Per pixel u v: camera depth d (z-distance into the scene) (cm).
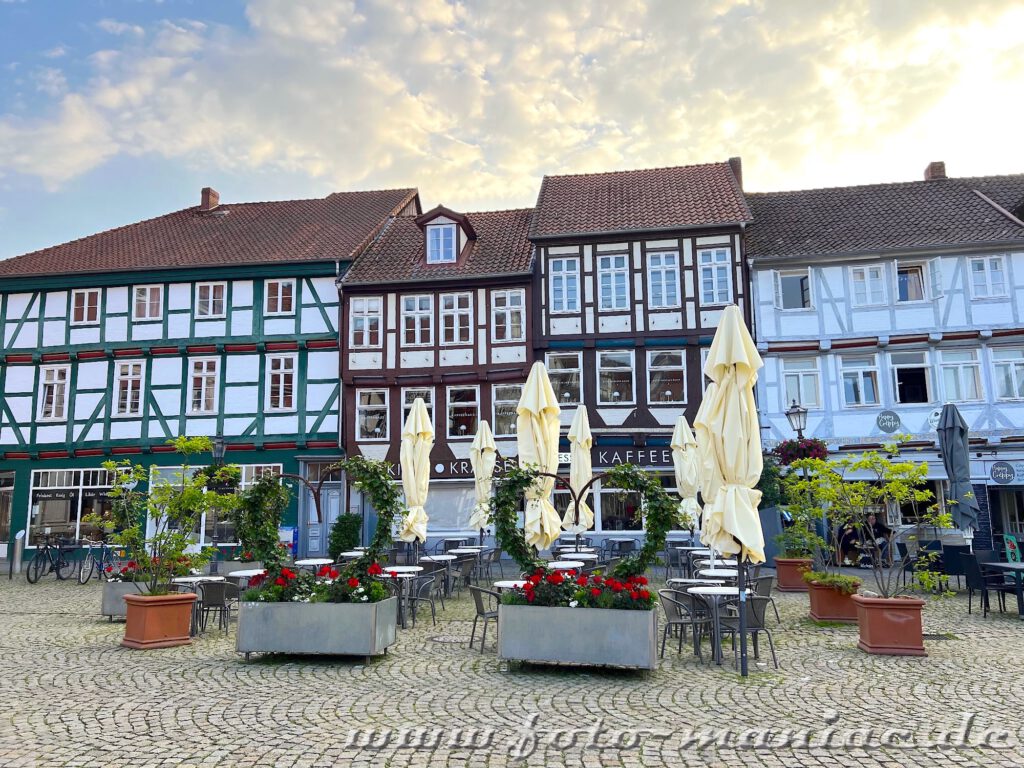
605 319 2225
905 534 1716
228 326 2389
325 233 2569
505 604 789
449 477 2231
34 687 720
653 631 771
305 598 845
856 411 2106
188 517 1026
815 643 923
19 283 2461
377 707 641
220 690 704
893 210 2347
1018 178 2550
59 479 2391
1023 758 516
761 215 2464
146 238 2661
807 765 505
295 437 2317
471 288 2302
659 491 838
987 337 2058
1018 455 2020
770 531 1952
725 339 823
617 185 2555
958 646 905
